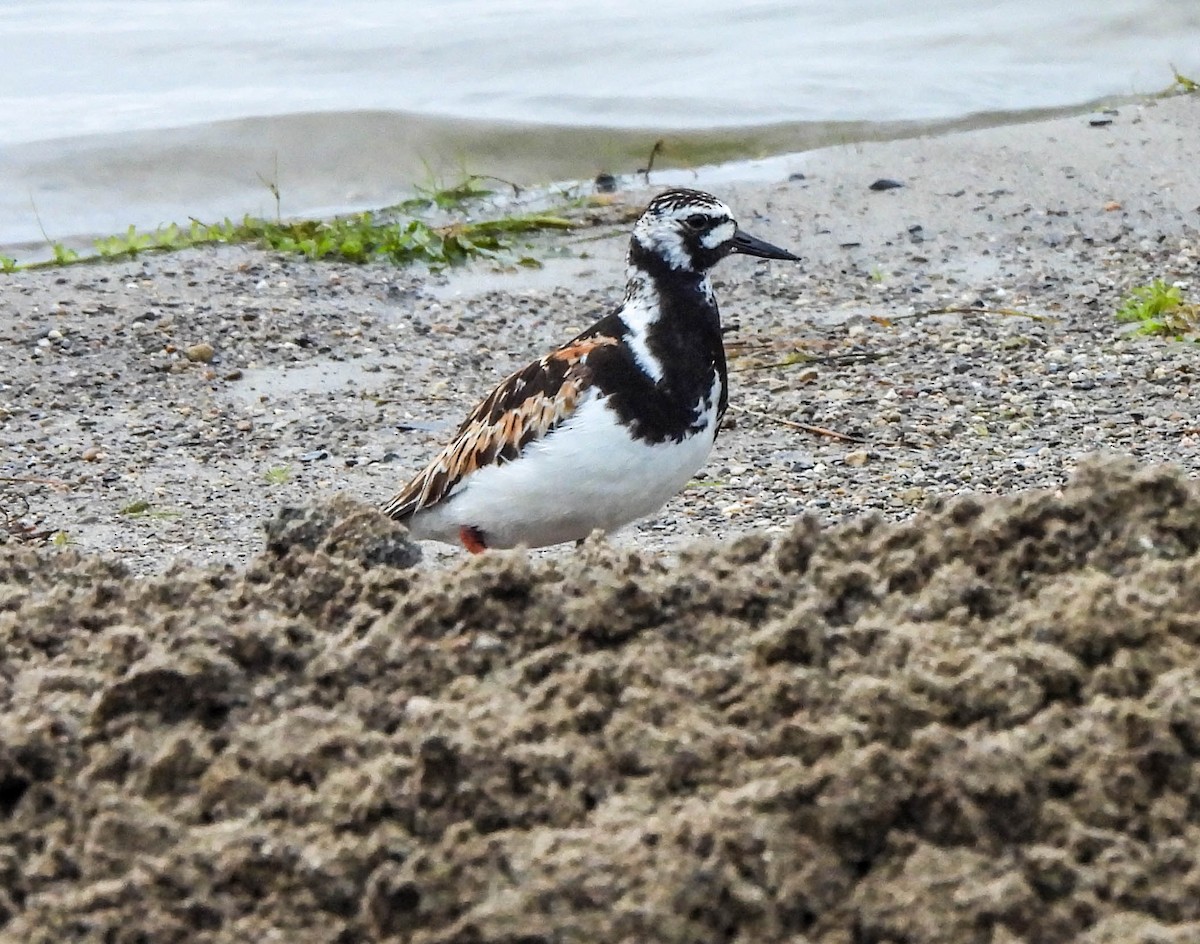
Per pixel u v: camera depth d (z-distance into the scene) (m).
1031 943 6.44
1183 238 20.64
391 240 21.11
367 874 6.78
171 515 14.49
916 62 27.64
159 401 17.03
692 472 11.48
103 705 7.56
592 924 6.47
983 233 21.12
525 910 6.49
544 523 11.29
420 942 6.50
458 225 21.67
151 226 22.53
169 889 6.71
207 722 7.69
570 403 10.88
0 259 20.62
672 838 6.70
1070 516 8.42
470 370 17.95
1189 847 6.76
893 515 13.82
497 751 7.15
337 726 7.47
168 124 24.70
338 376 17.67
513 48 27.91
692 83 26.72
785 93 26.20
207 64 27.28
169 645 7.94
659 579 8.36
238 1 30.31
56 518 14.39
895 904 6.59
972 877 6.64
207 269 20.42
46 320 18.73
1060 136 23.88
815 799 6.85
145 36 28.38
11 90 26.08
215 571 9.12
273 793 7.15
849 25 29.14
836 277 20.11
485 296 20.03
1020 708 7.36
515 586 8.23
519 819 7.04
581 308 19.72
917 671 7.51
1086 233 20.95
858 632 7.85
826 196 22.41
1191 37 28.19
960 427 15.69
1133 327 17.98
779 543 8.80
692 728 7.31
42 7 29.77
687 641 8.08
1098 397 16.23
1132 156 23.09
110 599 8.75
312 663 7.98
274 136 24.48
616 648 8.08
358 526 9.23
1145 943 6.29
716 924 6.53
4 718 7.58
